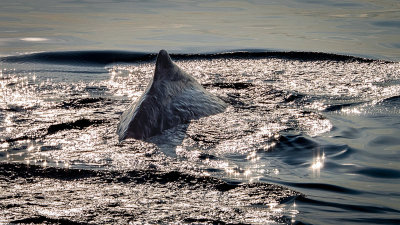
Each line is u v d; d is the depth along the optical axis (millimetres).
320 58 25500
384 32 33156
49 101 17750
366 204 9969
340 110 16797
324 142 13672
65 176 11250
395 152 13031
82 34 33438
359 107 17078
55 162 12070
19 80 20984
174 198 10133
